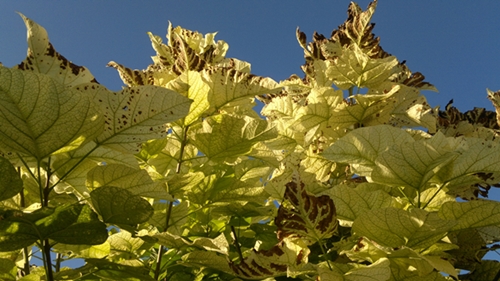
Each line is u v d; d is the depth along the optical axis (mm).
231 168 1522
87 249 1418
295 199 1162
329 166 1695
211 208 1558
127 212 1046
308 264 1155
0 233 992
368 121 1689
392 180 1210
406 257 1152
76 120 996
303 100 1936
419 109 1698
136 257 1506
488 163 1222
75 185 1303
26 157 1150
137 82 1521
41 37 1131
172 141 1591
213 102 1437
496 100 1823
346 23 1987
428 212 1055
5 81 920
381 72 1741
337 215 1298
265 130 1372
